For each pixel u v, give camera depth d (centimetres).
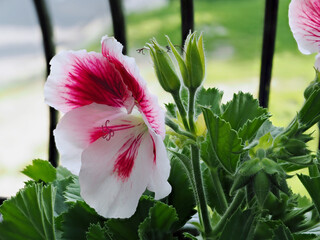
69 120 16
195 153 16
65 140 16
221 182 19
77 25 148
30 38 154
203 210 16
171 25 163
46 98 16
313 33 17
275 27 47
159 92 134
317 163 16
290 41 146
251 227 15
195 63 15
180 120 16
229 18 163
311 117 16
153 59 15
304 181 16
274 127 19
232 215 15
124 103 15
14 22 153
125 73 15
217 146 15
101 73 15
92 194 15
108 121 16
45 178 21
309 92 16
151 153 15
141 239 16
